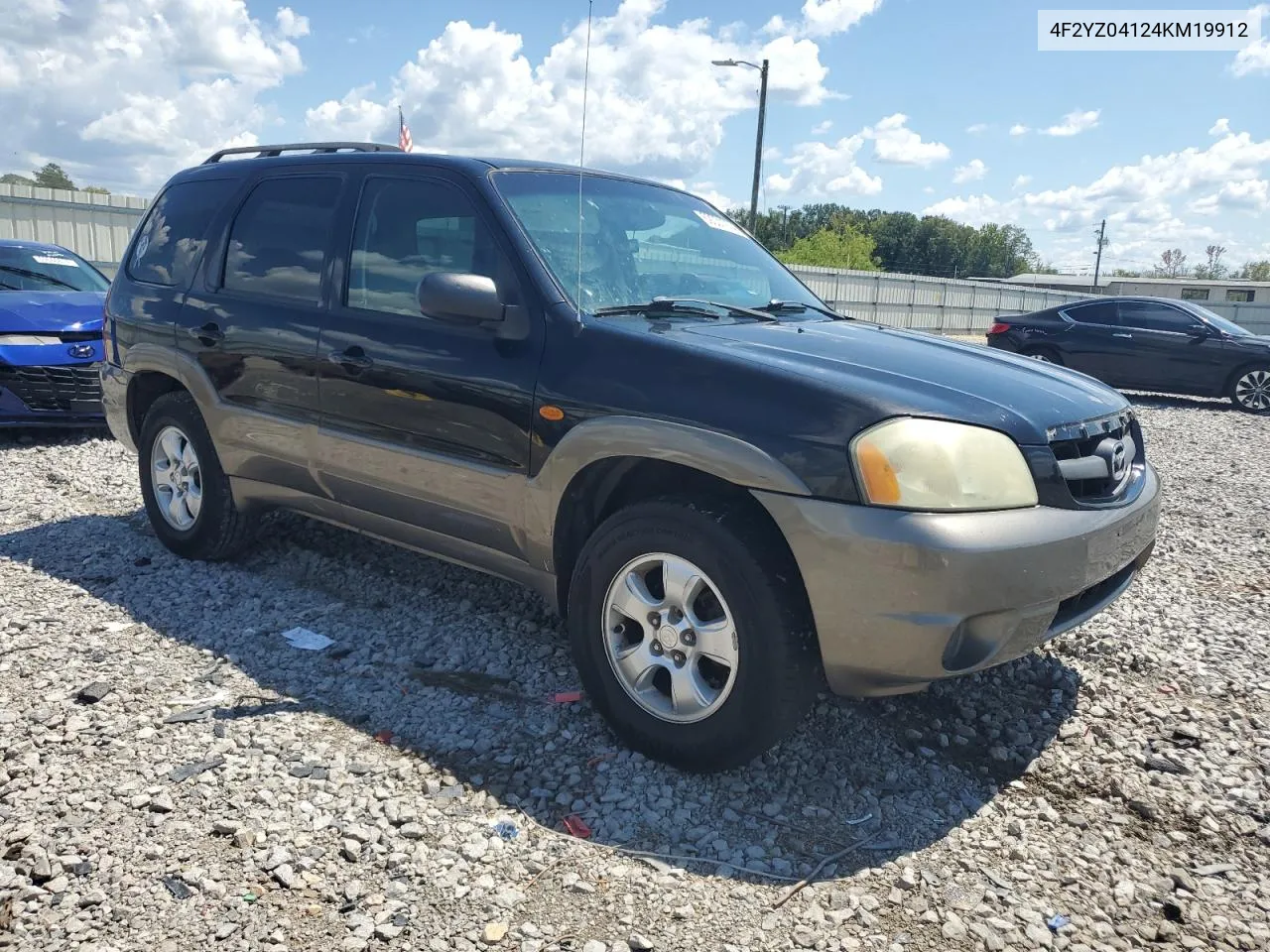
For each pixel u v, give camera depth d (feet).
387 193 12.62
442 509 11.63
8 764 9.36
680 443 9.32
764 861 8.46
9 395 23.75
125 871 7.89
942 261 394.93
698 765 9.53
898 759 10.28
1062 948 7.48
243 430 13.88
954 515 8.58
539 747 10.16
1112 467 10.09
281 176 14.20
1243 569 17.46
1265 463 29.68
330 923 7.42
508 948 7.24
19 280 27.17
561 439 10.18
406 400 11.66
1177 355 46.44
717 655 9.34
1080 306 49.93
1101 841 8.93
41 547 16.06
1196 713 11.45
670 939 7.41
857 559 8.51
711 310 11.56
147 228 16.48
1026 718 11.27
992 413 9.21
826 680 9.41
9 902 7.48
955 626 8.48
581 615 10.24
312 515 13.93
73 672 11.39
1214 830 9.11
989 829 9.08
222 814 8.67
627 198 13.10
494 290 10.59
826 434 8.76
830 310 13.65
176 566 15.28
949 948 7.43
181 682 11.25
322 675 11.61
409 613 13.65
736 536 8.99
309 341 12.79
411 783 9.34
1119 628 14.01
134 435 16.53
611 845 8.57
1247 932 7.72
